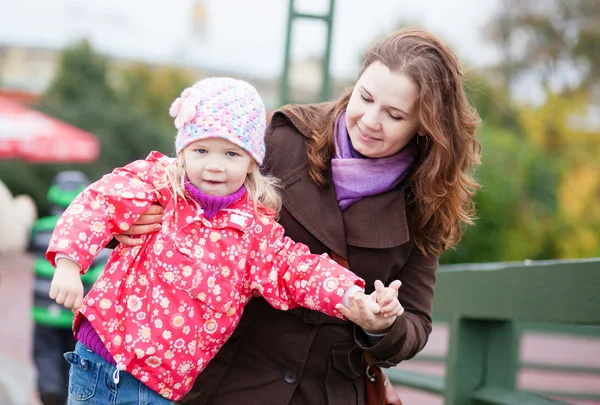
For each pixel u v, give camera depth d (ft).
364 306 6.93
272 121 8.14
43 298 18.69
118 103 75.36
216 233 7.39
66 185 19.24
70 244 7.04
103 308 7.23
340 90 8.30
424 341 7.95
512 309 9.29
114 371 7.28
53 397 18.60
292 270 7.41
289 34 20.08
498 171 55.77
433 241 8.14
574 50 83.66
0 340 33.47
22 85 81.30
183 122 7.38
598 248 62.28
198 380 7.85
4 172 61.41
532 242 57.67
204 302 7.27
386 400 8.17
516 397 9.73
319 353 7.80
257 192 7.57
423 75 7.26
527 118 74.33
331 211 7.72
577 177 68.39
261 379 7.75
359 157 7.77
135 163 7.64
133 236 7.39
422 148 7.86
